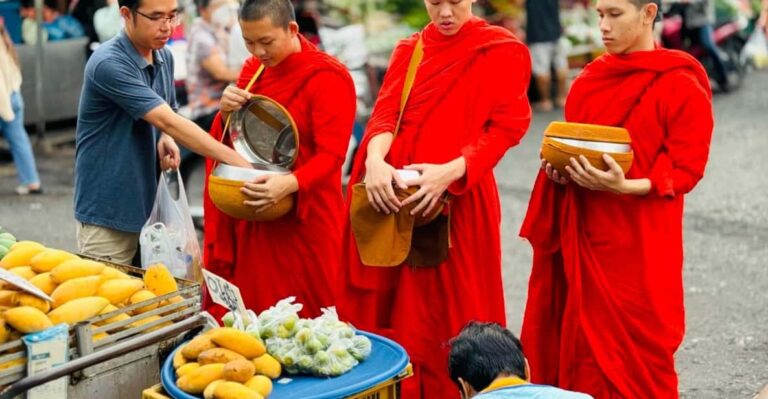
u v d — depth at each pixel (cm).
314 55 453
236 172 441
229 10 785
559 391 325
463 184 421
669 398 427
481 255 443
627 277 418
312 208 465
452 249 438
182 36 916
